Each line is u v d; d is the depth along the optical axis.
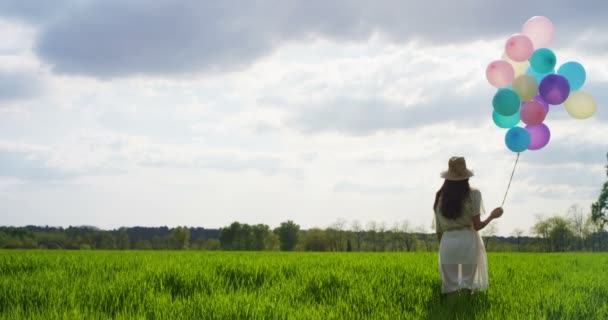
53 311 6.81
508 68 8.45
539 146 8.77
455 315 6.92
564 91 8.32
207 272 10.86
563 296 8.53
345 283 9.76
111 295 7.98
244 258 18.45
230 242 119.38
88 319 6.48
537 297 8.28
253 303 7.27
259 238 119.12
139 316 6.53
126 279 9.56
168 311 6.90
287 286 9.28
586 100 8.70
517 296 8.53
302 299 8.23
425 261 16.30
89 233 106.38
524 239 71.12
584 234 61.50
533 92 8.35
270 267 12.62
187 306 7.14
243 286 9.55
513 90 8.49
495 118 8.98
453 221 7.68
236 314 6.61
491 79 8.58
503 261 17.55
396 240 96.50
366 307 7.47
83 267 12.60
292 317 6.53
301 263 14.93
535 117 8.46
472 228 7.73
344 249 104.81
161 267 11.94
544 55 8.46
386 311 7.24
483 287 7.86
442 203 7.68
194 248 121.50
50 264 13.55
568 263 16.41
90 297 7.75
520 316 6.88
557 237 67.88
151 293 8.12
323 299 8.05
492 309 7.29
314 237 106.75
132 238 114.31
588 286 10.02
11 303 7.40
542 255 23.59
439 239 8.09
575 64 8.75
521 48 8.54
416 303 7.90
